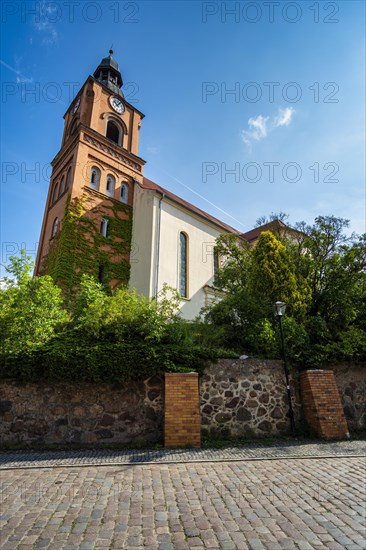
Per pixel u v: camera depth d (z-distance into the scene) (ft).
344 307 39.73
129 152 80.23
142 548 11.38
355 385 34.14
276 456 22.71
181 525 12.95
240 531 12.42
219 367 30.89
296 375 32.96
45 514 13.99
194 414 26.73
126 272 69.00
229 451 24.32
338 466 20.26
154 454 23.47
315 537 11.91
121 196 76.54
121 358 27.96
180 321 34.96
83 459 22.26
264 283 40.88
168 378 27.63
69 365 27.07
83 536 12.19
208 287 69.97
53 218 73.10
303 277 42.96
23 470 19.97
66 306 50.96
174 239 68.23
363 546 11.31
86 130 73.20
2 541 11.89
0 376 27.43
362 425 32.94
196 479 18.10
